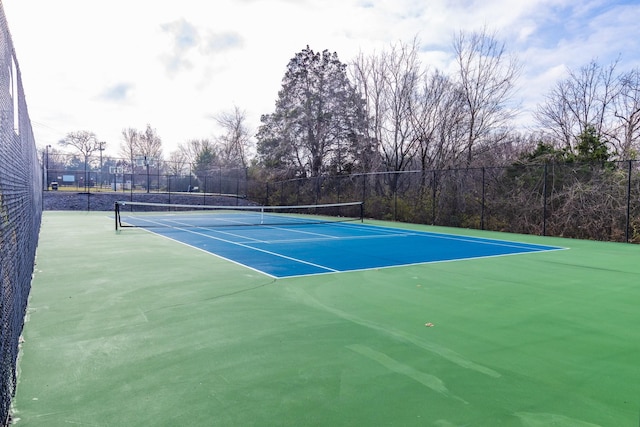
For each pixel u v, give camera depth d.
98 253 9.07
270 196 29.97
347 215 23.44
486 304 5.13
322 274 6.87
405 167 26.44
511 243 11.90
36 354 3.37
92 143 63.41
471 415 2.48
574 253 9.86
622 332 4.12
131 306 4.83
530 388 2.87
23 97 5.31
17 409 2.47
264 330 4.03
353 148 30.16
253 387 2.82
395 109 26.34
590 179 13.71
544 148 18.38
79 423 2.33
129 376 2.97
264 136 36.00
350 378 2.98
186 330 4.00
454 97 24.16
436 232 15.08
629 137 20.00
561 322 4.43
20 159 4.42
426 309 4.87
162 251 9.45
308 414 2.46
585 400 2.71
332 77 32.41
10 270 2.84
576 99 21.78
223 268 7.34
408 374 3.07
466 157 23.95
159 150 68.50
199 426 2.31
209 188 37.34
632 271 7.50
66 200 27.86
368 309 4.84
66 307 4.77
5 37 2.75
